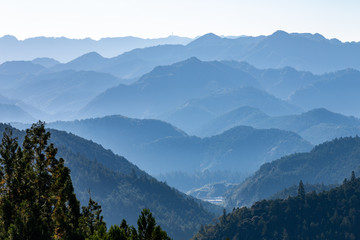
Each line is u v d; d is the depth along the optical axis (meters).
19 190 99.19
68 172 100.88
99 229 81.38
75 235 93.56
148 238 76.06
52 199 99.56
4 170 102.69
